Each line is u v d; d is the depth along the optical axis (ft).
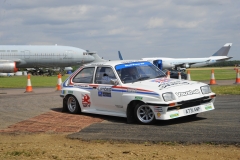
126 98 29.53
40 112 36.70
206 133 24.03
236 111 32.89
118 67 31.89
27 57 181.57
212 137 22.74
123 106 30.04
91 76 33.76
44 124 30.09
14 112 37.24
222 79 94.99
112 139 23.72
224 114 31.45
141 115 28.99
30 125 29.84
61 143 23.38
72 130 27.30
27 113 36.29
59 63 186.19
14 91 69.05
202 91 29.14
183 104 27.81
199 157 18.62
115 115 31.14
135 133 25.32
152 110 27.78
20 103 44.57
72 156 19.63
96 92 32.60
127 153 19.93
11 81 116.16
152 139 23.13
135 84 29.99
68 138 24.71
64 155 19.95
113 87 30.94
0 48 180.34
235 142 21.20
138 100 28.68
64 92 35.91
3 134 26.89
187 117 30.76
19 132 27.35
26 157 19.80
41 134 26.40
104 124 29.30
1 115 35.55
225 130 24.68
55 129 27.91
